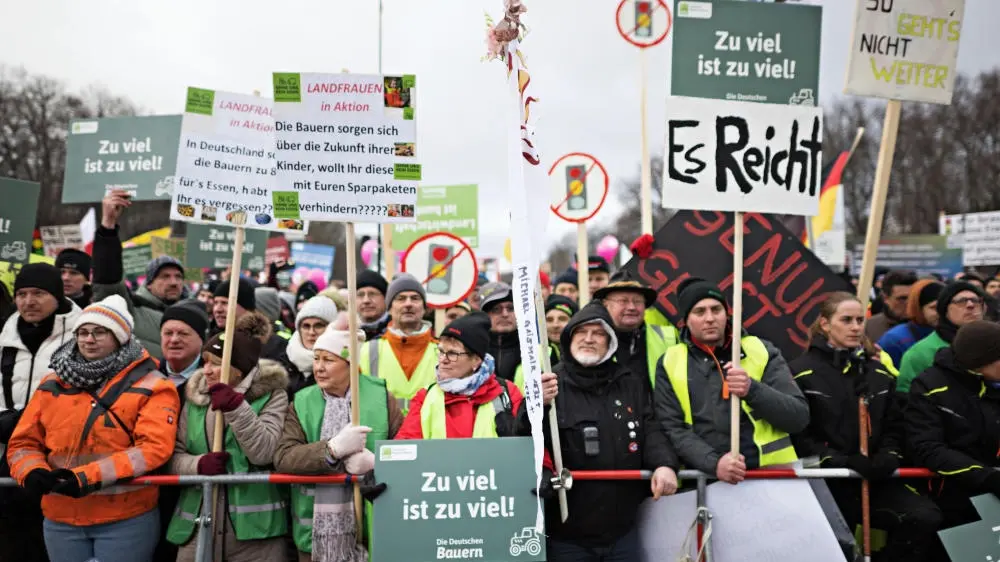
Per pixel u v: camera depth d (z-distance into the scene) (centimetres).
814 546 429
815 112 469
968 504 454
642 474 431
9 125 3444
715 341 459
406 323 564
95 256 541
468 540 416
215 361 452
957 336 459
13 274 596
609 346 442
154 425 434
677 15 521
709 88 522
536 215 426
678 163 456
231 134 480
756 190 458
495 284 752
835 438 459
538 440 400
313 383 500
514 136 413
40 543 504
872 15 511
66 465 427
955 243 1528
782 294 583
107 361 434
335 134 440
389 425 457
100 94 3641
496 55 417
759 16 526
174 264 681
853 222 3822
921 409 460
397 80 441
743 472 429
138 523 442
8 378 487
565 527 433
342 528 434
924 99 518
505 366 618
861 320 465
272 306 668
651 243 588
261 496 448
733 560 432
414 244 780
